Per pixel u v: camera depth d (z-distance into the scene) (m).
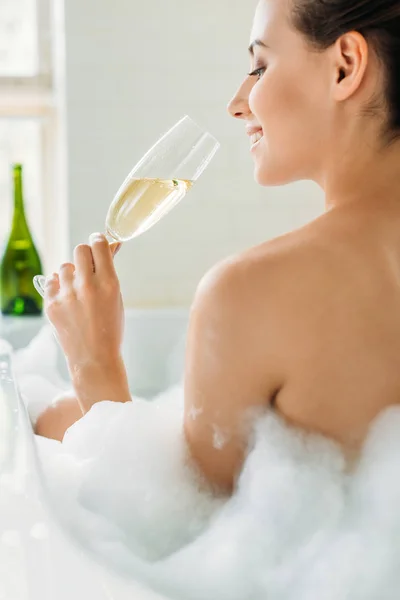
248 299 0.68
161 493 0.78
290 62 0.77
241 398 0.70
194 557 0.71
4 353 1.24
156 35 2.15
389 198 0.74
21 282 2.04
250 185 2.23
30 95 2.29
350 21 0.72
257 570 0.69
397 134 0.74
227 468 0.75
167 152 1.00
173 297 2.23
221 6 2.16
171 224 2.21
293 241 0.71
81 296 0.95
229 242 2.24
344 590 0.66
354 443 0.70
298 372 0.69
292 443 0.71
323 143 0.77
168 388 1.92
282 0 0.77
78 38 2.12
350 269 0.69
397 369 0.70
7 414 0.88
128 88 2.16
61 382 1.75
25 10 2.28
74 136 2.15
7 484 0.69
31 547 0.58
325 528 0.70
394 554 0.68
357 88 0.73
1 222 2.37
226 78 2.18
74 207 2.17
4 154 2.35
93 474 0.80
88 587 0.54
